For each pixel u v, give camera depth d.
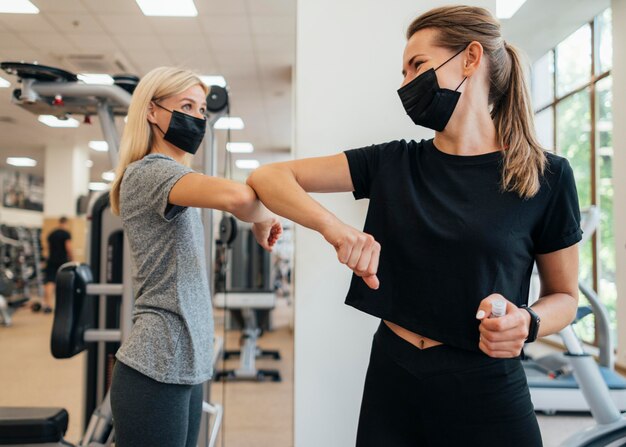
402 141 1.07
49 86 2.05
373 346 1.01
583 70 4.82
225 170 2.23
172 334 1.15
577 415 3.32
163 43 5.41
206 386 2.17
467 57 0.94
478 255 0.87
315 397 1.62
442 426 0.88
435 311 0.89
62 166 10.41
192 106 1.34
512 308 0.80
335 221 0.89
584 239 2.32
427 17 0.97
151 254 1.18
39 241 11.76
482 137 0.96
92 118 8.16
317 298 1.63
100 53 5.66
